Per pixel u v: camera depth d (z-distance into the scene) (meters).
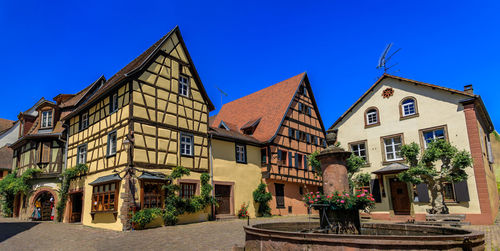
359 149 20.56
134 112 15.38
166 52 17.64
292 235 6.16
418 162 16.50
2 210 24.66
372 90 20.69
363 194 7.83
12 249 10.26
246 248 7.37
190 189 17.39
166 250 9.59
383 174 18.66
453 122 17.31
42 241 11.65
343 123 21.47
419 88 18.86
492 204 17.02
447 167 15.61
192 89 18.77
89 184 16.27
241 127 24.80
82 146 19.00
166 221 15.46
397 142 19.20
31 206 20.50
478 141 16.36
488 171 17.67
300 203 24.11
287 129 23.84
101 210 15.67
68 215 18.80
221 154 19.70
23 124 24.30
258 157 22.28
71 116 20.38
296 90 25.25
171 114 17.14
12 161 26.11
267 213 21.27
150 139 15.80
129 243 10.91
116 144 15.77
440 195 15.40
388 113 19.73
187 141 17.88
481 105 17.45
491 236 11.54
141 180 14.83
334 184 8.30
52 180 20.59
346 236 5.63
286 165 23.20
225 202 19.42
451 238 5.43
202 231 13.20
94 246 10.55
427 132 18.27
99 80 23.56
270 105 25.61
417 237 5.40
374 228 8.84
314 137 26.42
